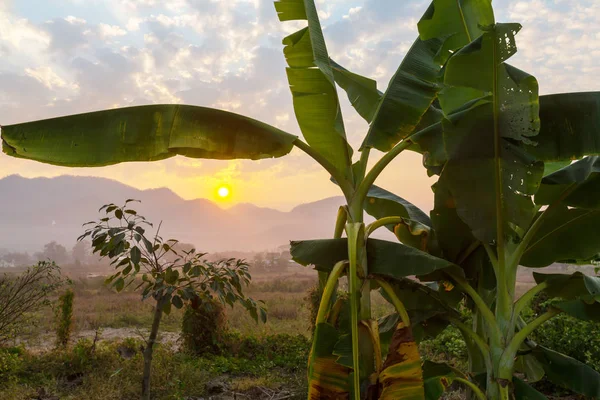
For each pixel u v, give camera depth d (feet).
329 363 8.21
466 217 8.78
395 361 7.99
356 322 7.69
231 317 49.24
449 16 11.37
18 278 25.57
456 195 8.79
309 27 9.77
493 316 9.51
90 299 77.10
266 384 24.53
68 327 32.09
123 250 12.56
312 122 10.12
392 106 9.93
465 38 11.37
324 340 8.30
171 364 25.91
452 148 8.62
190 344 31.55
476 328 11.56
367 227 9.71
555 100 8.93
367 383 8.09
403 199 13.99
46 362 26.68
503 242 9.07
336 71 13.58
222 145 9.16
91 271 343.46
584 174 9.39
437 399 9.59
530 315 22.70
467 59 7.93
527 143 8.01
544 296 23.86
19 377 25.22
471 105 9.04
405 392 7.75
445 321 11.72
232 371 27.91
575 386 9.82
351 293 7.88
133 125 9.11
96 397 21.17
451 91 10.21
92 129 9.00
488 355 9.68
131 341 29.78
